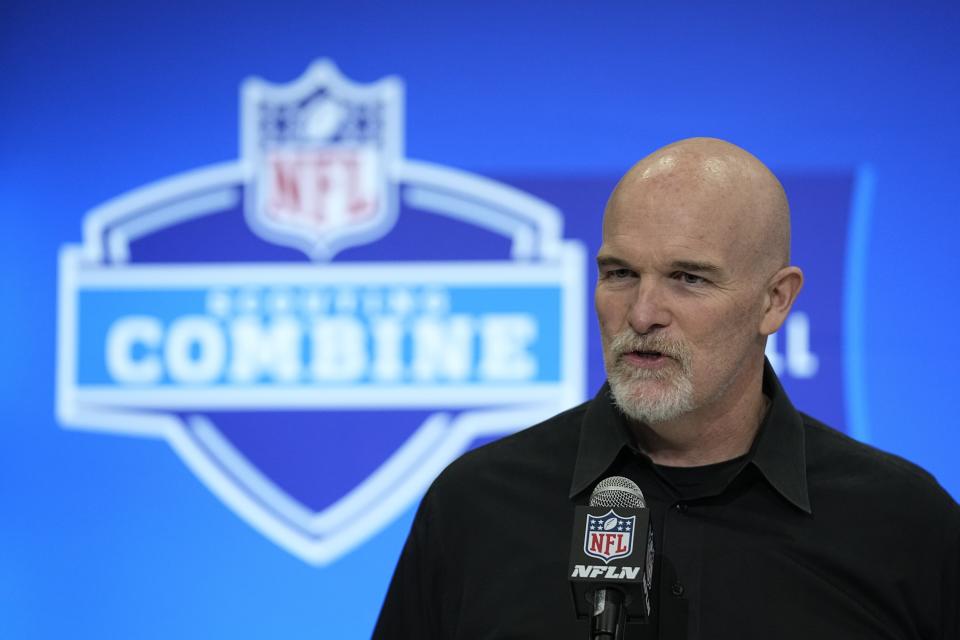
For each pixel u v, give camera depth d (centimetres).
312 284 1176
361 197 1179
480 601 588
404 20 1186
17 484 1176
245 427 1171
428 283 1170
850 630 558
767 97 1155
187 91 1195
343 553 1160
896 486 591
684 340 552
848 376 1127
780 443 594
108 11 1203
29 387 1181
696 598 567
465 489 624
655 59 1167
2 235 1189
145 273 1184
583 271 1162
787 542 575
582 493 600
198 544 1167
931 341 1123
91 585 1168
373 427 1166
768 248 571
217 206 1187
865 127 1144
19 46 1202
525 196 1170
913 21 1146
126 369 1179
